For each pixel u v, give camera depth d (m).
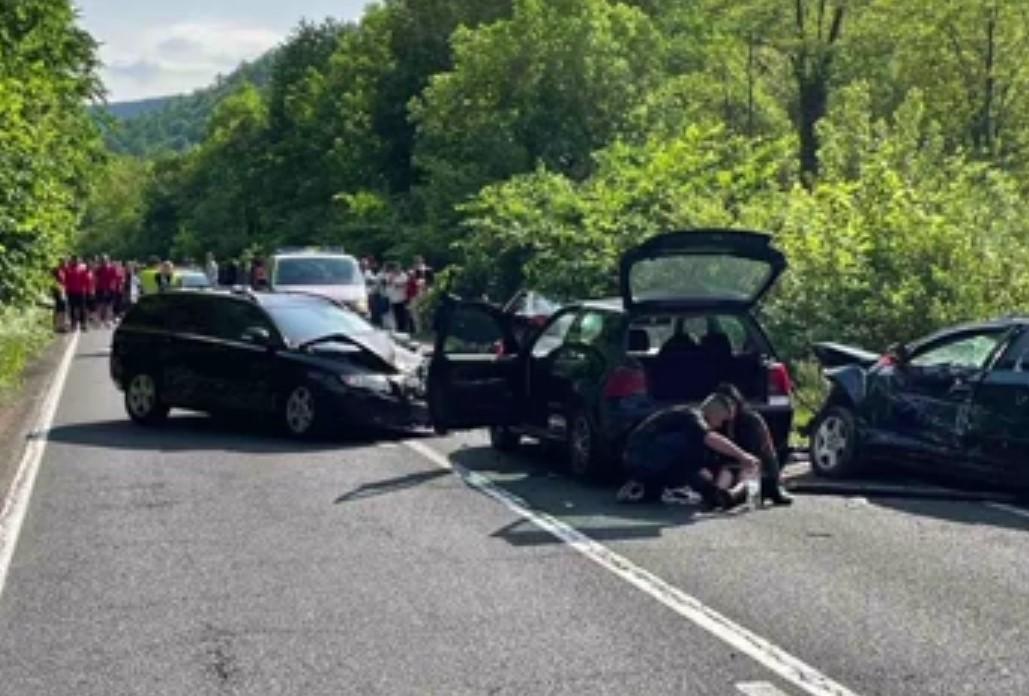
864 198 22.11
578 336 14.45
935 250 20.78
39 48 42.81
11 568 10.05
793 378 19.48
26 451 16.38
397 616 8.54
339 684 7.16
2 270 27.70
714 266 14.38
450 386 15.24
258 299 18.45
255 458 15.70
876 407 13.87
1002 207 22.69
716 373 13.77
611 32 50.19
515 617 8.48
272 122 96.56
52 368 28.83
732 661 7.49
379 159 73.75
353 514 12.11
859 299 20.89
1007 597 8.98
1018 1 44.16
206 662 7.59
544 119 48.81
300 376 17.30
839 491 13.41
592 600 8.90
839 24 47.66
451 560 10.16
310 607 8.79
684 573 9.69
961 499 13.05
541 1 50.34
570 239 26.56
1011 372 12.84
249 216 94.12
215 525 11.61
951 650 7.70
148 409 18.97
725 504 12.32
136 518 11.96
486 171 49.25
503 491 13.38
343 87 82.81
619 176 28.39
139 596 9.12
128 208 161.75
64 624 8.45
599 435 13.56
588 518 11.90
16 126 28.39
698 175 27.00
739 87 54.12
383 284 36.66
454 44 54.75
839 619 8.38
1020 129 45.09
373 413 17.12
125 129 51.75
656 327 14.04
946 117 46.72
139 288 49.44
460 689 7.04
